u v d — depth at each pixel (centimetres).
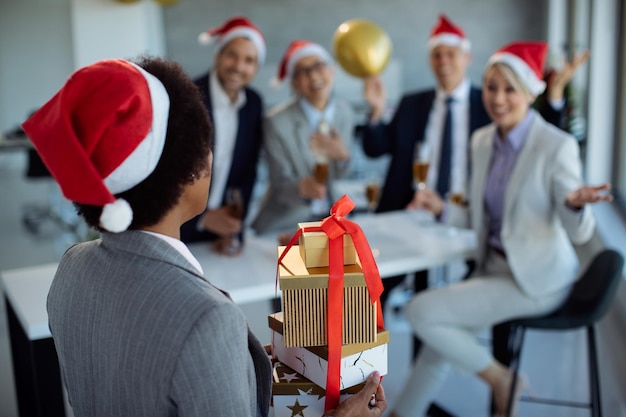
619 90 412
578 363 328
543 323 232
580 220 231
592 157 424
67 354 103
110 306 94
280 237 251
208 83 308
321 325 113
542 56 247
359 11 748
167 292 90
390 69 736
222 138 309
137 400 91
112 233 96
